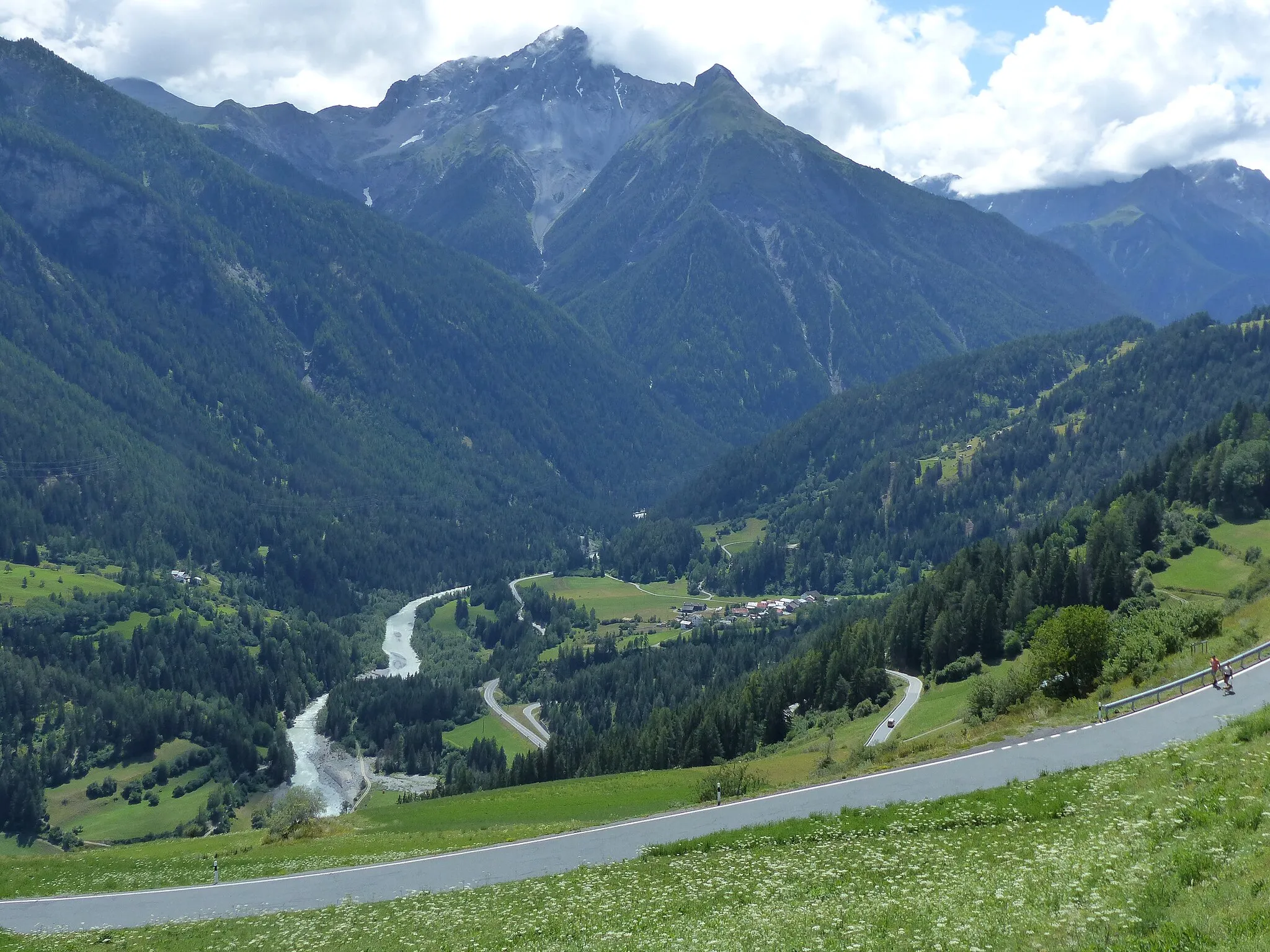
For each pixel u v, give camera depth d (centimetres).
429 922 4878
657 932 3747
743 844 5438
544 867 6003
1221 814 3353
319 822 9738
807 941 3127
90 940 5712
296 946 4925
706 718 15200
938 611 17012
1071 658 8481
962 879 3581
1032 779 5459
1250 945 2192
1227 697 6494
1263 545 17350
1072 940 2606
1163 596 15525
